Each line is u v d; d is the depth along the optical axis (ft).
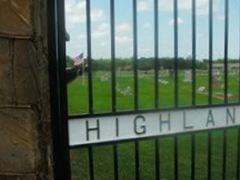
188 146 18.10
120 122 7.05
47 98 6.12
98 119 6.88
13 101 5.54
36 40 5.66
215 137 17.87
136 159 7.34
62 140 6.47
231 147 16.78
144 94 17.61
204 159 16.89
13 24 5.46
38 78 5.70
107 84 16.07
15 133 5.56
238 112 8.10
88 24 6.84
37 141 5.67
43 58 6.01
